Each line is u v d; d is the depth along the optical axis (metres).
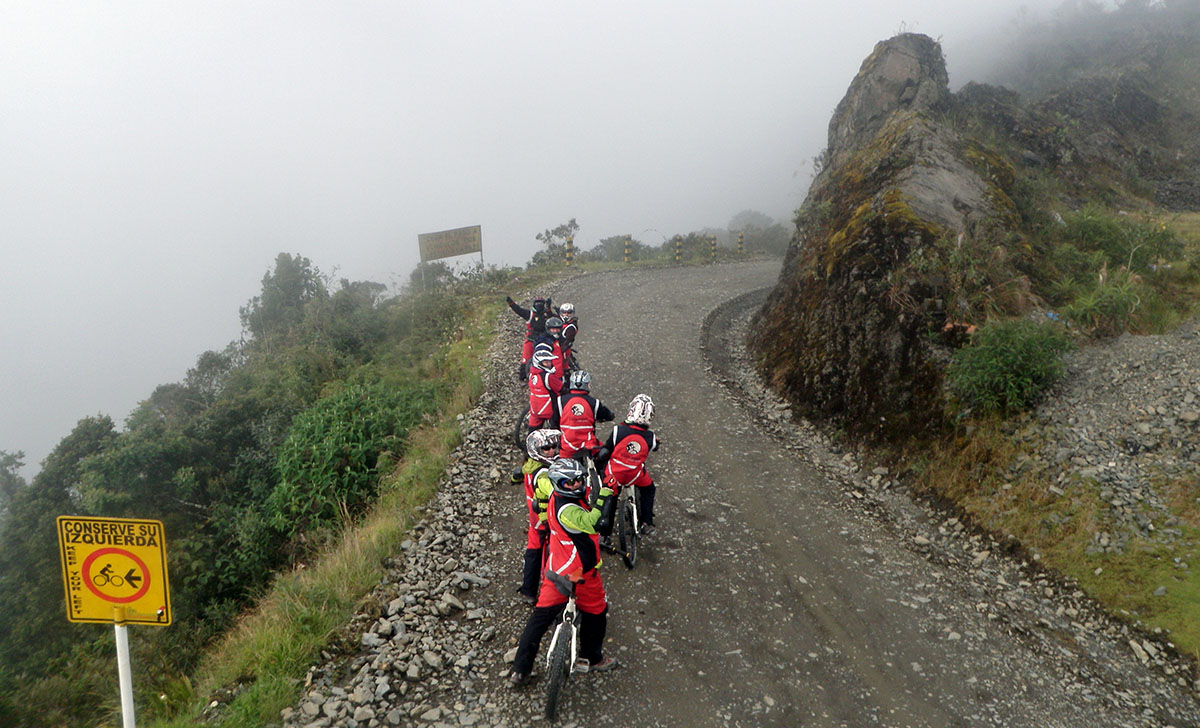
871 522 8.08
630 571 6.61
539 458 5.28
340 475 8.76
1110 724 5.05
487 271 22.25
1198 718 5.18
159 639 7.09
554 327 8.83
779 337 13.27
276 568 8.23
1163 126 22.92
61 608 8.19
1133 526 6.84
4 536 9.27
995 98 19.52
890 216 11.02
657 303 18.98
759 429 10.69
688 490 8.52
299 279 25.03
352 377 12.79
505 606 5.87
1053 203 14.38
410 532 6.98
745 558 7.02
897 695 5.16
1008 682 5.42
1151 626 6.01
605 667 5.08
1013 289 9.96
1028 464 7.89
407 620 5.50
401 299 21.67
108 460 9.17
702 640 5.63
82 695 6.38
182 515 9.45
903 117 14.44
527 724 4.50
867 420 9.88
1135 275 10.25
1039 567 6.96
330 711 4.46
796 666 5.39
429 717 4.48
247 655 5.10
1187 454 7.29
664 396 11.84
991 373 8.50
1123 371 8.55
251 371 14.48
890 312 10.17
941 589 6.73
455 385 11.67
